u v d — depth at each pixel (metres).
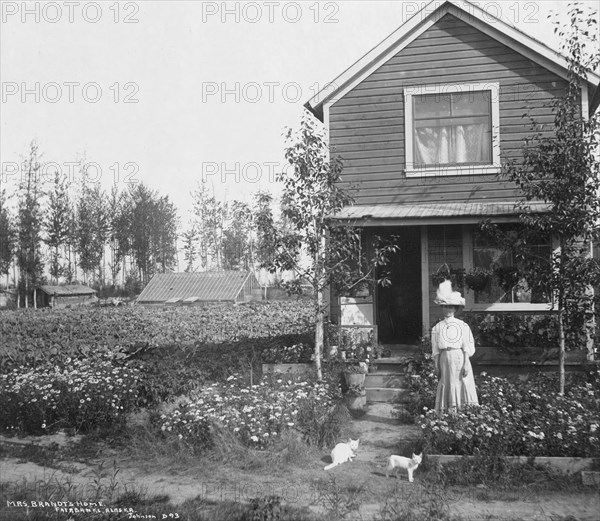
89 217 51.56
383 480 7.60
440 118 13.98
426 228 13.55
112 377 10.98
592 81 12.95
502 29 13.54
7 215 45.34
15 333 19.77
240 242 59.84
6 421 10.08
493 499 6.88
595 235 9.69
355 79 14.42
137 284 59.47
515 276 10.96
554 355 11.83
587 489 7.07
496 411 8.51
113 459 8.59
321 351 11.99
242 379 11.52
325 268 11.24
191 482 7.60
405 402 11.52
